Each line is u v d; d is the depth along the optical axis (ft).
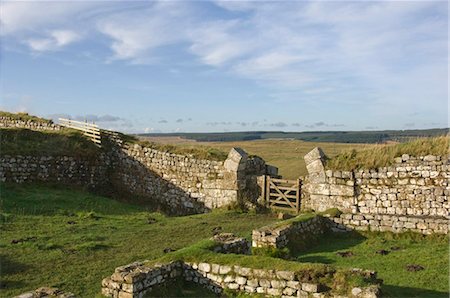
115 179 96.48
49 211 64.80
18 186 78.54
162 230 58.70
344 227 57.93
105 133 99.45
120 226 59.88
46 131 96.53
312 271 31.37
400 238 54.08
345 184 67.56
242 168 79.56
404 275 38.83
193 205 83.56
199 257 35.81
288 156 165.48
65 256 45.03
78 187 88.99
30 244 47.98
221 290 33.88
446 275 38.27
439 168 61.26
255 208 75.87
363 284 29.71
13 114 119.44
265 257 34.47
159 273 33.71
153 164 90.38
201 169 83.35
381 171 65.36
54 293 29.66
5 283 37.50
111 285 32.24
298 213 72.54
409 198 62.95
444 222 52.44
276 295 31.63
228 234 44.65
